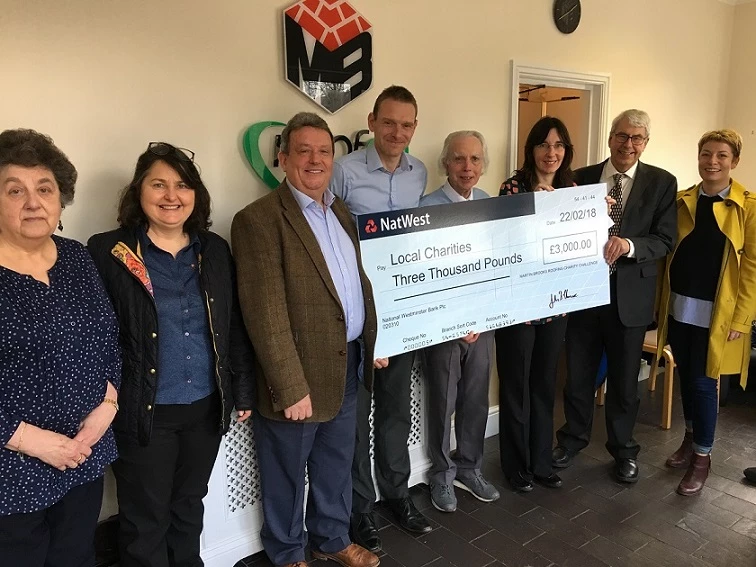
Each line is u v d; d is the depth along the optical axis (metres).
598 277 2.50
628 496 2.62
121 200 1.69
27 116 1.71
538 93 4.52
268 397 1.87
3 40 1.65
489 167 3.01
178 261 1.70
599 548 2.24
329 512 2.13
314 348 1.84
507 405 2.60
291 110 2.24
